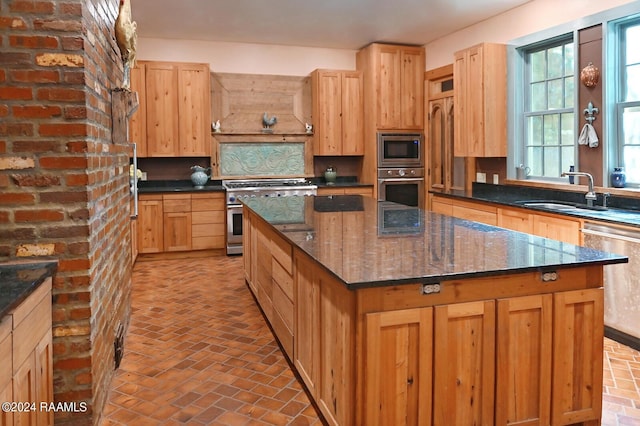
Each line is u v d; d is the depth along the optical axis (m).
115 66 3.01
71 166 2.05
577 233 3.56
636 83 3.91
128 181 3.63
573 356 2.07
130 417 2.38
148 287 4.77
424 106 6.71
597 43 4.09
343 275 1.79
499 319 1.95
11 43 1.99
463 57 5.30
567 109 4.57
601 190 4.07
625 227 3.17
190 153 6.31
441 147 6.36
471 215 4.88
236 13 5.25
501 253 2.15
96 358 2.22
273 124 6.82
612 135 4.03
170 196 6.04
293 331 2.73
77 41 2.03
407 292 1.84
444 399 1.90
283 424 2.31
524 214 4.11
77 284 2.09
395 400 1.84
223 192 6.23
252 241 4.26
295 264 2.65
